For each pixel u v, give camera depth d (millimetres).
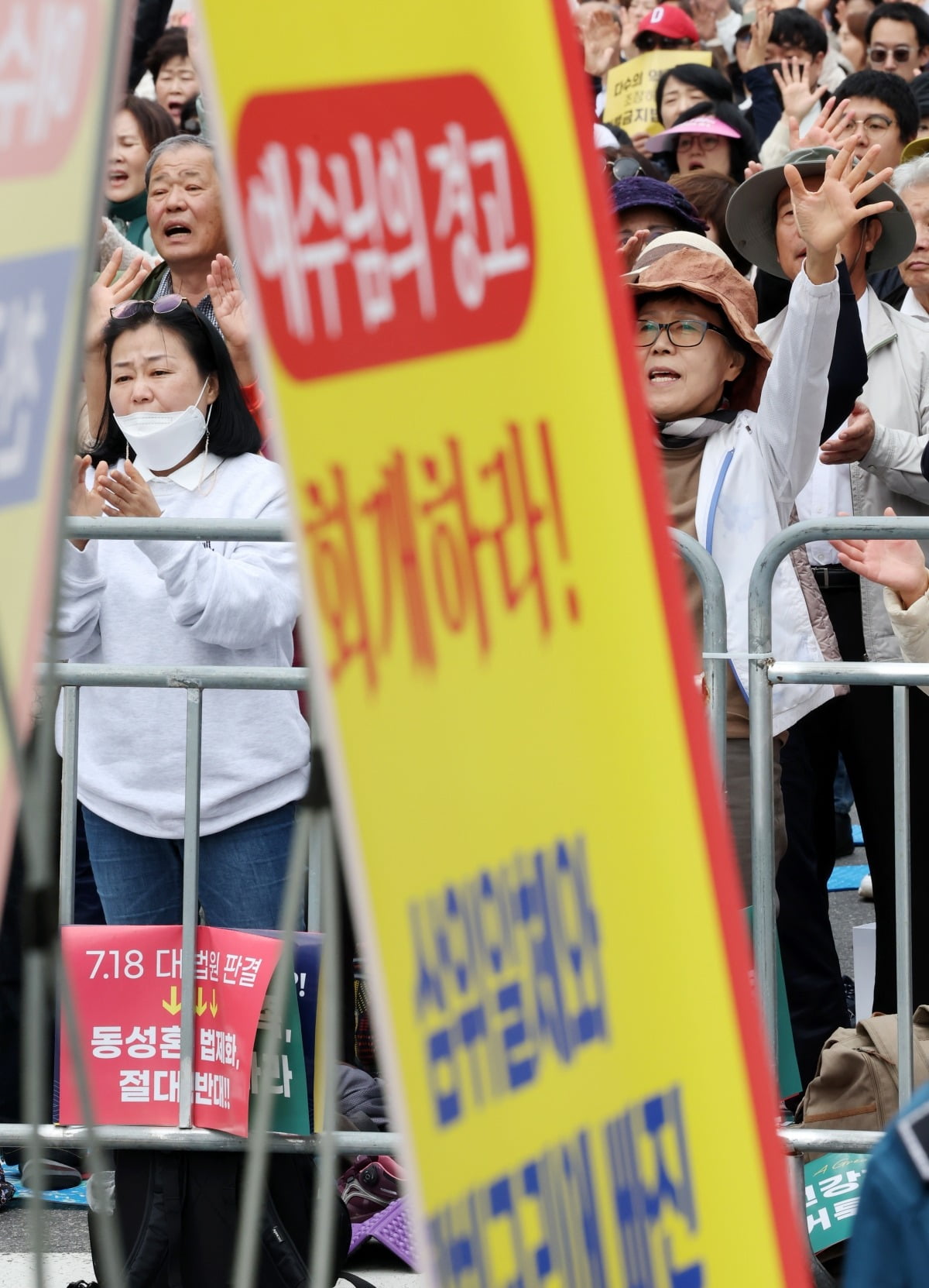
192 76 28531
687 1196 5289
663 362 14836
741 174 25844
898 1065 12734
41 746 4859
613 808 5262
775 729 14273
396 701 4613
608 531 5375
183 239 19359
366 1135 12578
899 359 18094
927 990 16094
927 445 16500
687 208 19266
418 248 4879
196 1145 12031
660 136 26047
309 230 4543
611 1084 5141
